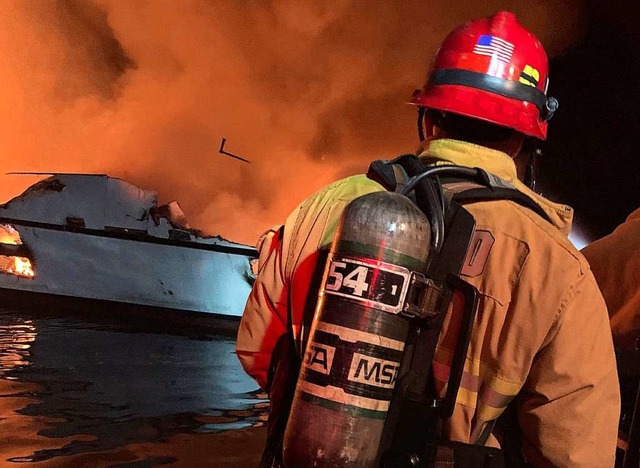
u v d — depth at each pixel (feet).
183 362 20.15
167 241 25.77
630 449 5.70
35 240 25.41
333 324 3.69
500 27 4.56
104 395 15.55
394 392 3.79
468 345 3.72
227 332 25.84
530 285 3.70
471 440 3.81
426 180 4.06
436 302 3.76
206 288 25.88
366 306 3.64
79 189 25.66
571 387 3.64
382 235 3.68
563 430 3.65
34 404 14.23
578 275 3.68
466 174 4.14
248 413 15.40
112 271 25.66
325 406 3.62
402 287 3.64
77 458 11.34
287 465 3.76
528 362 3.67
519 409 3.89
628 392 6.89
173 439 12.92
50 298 25.53
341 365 3.63
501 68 4.45
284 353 4.60
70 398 14.97
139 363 19.30
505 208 3.94
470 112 4.38
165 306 25.72
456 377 3.66
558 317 3.64
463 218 3.90
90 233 25.54
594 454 3.64
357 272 3.68
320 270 4.33
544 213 4.08
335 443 3.58
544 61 4.66
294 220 4.61
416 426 3.70
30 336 21.25
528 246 3.77
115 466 11.18
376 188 4.40
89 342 21.38
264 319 4.66
